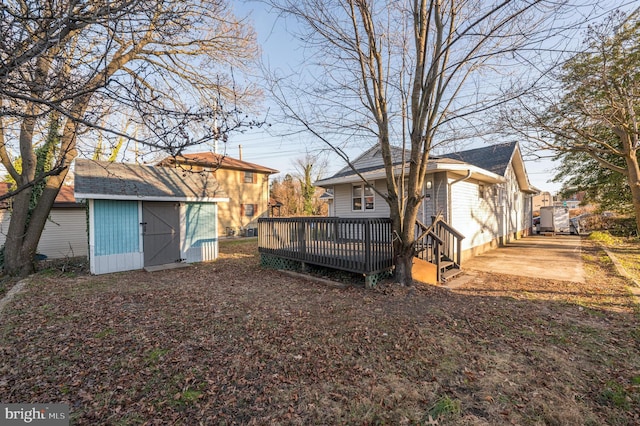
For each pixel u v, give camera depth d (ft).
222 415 7.85
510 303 16.81
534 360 10.44
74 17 6.75
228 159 74.33
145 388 9.05
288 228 26.08
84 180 28.91
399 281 19.93
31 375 9.77
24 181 27.58
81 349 11.55
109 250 28.48
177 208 33.53
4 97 8.04
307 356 10.89
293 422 7.59
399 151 36.14
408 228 19.45
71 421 7.63
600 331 12.79
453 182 28.78
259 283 22.36
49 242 42.73
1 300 18.57
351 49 18.99
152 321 14.44
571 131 33.73
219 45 27.96
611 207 54.49
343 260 20.75
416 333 12.66
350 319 14.37
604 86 29.30
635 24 27.53
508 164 38.93
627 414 7.72
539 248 40.55
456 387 8.96
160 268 29.53
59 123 11.02
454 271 24.89
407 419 7.64
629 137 32.53
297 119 19.31
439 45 17.61
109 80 7.46
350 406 8.17
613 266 26.61
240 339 12.33
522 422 7.45
